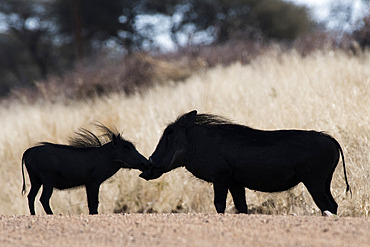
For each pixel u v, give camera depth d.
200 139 26.19
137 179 36.81
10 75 162.75
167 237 18.36
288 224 20.11
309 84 45.31
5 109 73.12
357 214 29.22
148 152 38.75
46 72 158.12
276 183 25.44
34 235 19.50
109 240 18.36
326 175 25.02
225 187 25.73
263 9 142.12
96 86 76.88
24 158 29.19
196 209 34.56
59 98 74.25
